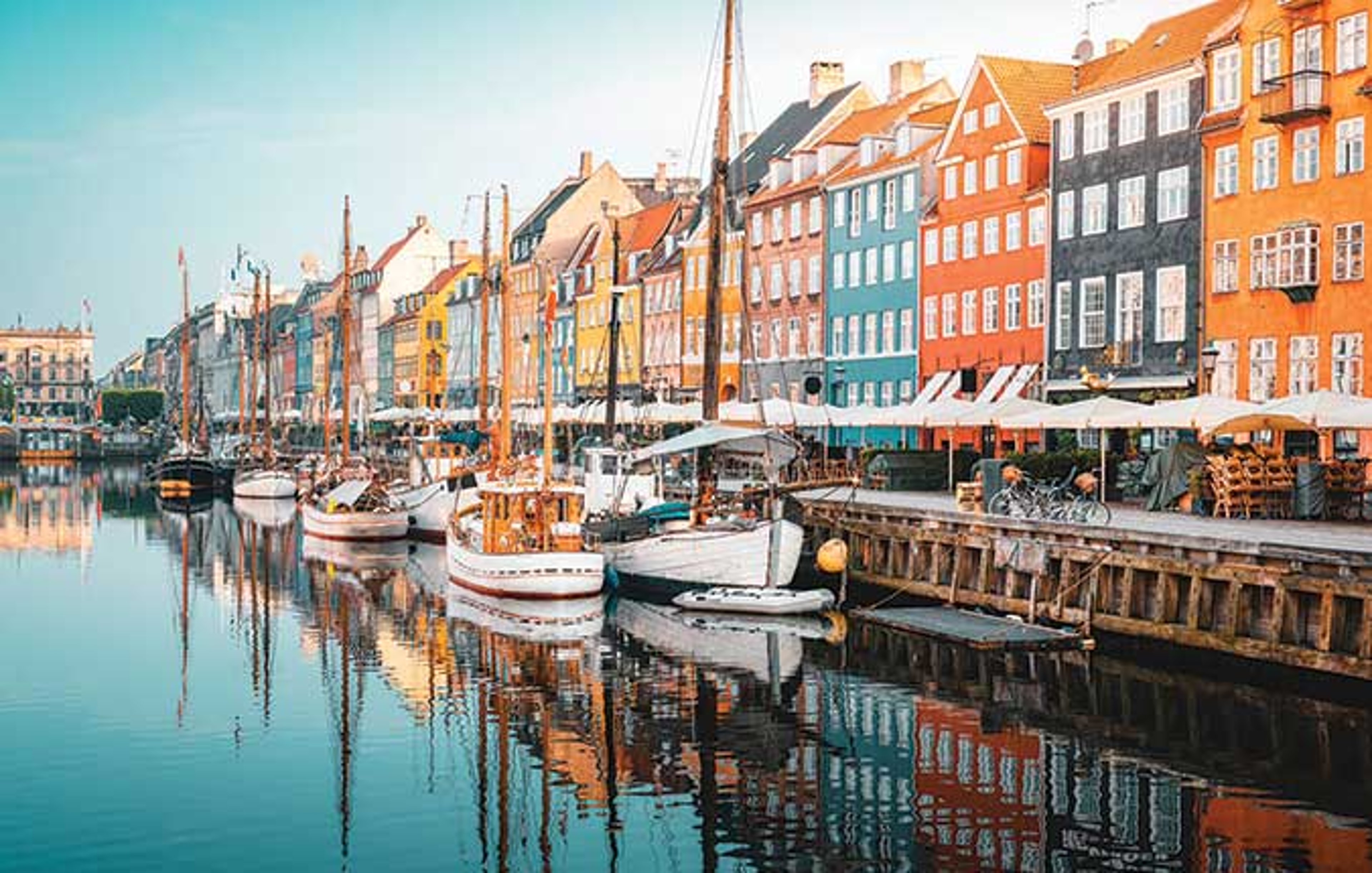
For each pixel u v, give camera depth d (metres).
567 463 63.69
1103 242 51.09
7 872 16.97
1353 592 23.12
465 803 19.56
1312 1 42.09
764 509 37.53
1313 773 20.09
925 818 18.64
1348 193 41.22
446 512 55.22
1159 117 48.41
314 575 45.22
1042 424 37.00
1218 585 26.12
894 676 26.97
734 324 79.06
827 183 70.50
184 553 53.00
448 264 143.62
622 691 26.09
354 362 149.00
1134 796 19.27
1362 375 40.78
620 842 17.94
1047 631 29.23
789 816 18.78
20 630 34.09
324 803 19.58
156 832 18.44
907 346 64.94
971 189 59.94
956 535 33.28
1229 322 45.31
